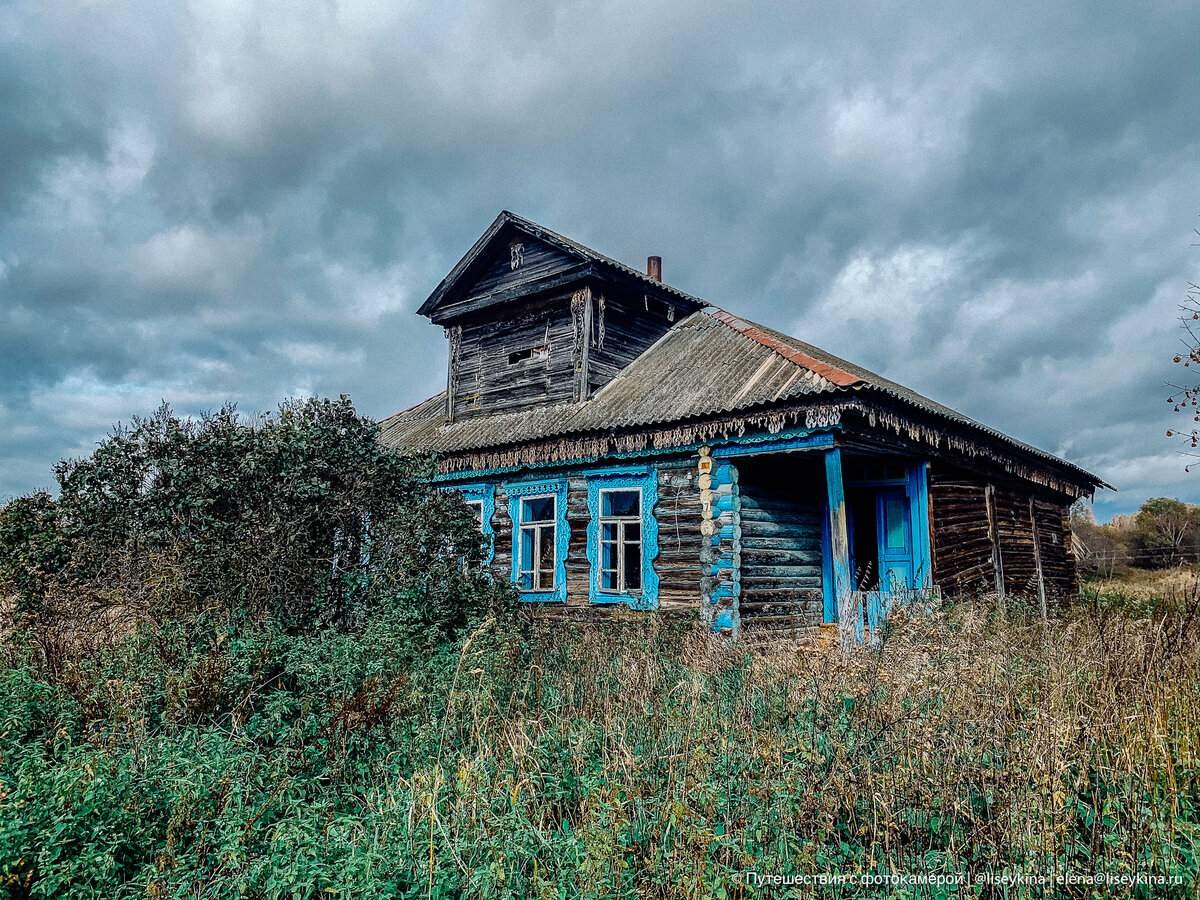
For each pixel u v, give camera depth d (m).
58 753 5.22
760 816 4.09
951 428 12.16
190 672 6.20
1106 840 3.82
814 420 9.94
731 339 13.76
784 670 6.96
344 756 5.55
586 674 7.51
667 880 3.78
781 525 12.29
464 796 4.39
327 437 9.11
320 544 8.74
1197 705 5.34
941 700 5.27
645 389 13.27
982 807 4.27
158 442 9.21
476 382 16.75
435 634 8.06
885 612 8.80
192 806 4.48
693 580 11.35
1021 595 14.20
